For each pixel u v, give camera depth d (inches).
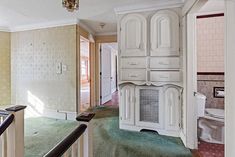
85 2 119.9
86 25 183.5
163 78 120.8
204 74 144.5
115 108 211.8
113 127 140.6
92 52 221.8
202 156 94.8
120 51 130.9
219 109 136.3
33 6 128.0
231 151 54.2
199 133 119.0
